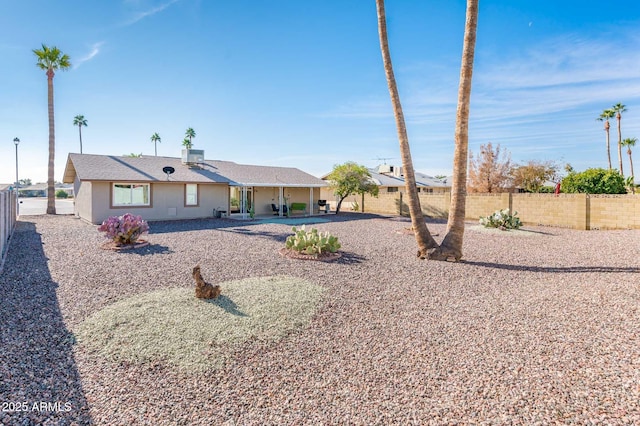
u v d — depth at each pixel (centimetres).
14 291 612
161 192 1973
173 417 283
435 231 1572
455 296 608
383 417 281
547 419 275
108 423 275
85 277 711
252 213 2116
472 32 855
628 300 575
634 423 267
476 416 281
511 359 376
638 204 1546
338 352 397
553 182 3045
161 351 395
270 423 276
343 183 2500
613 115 4053
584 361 369
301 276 736
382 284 682
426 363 370
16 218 1925
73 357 380
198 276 568
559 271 800
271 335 440
